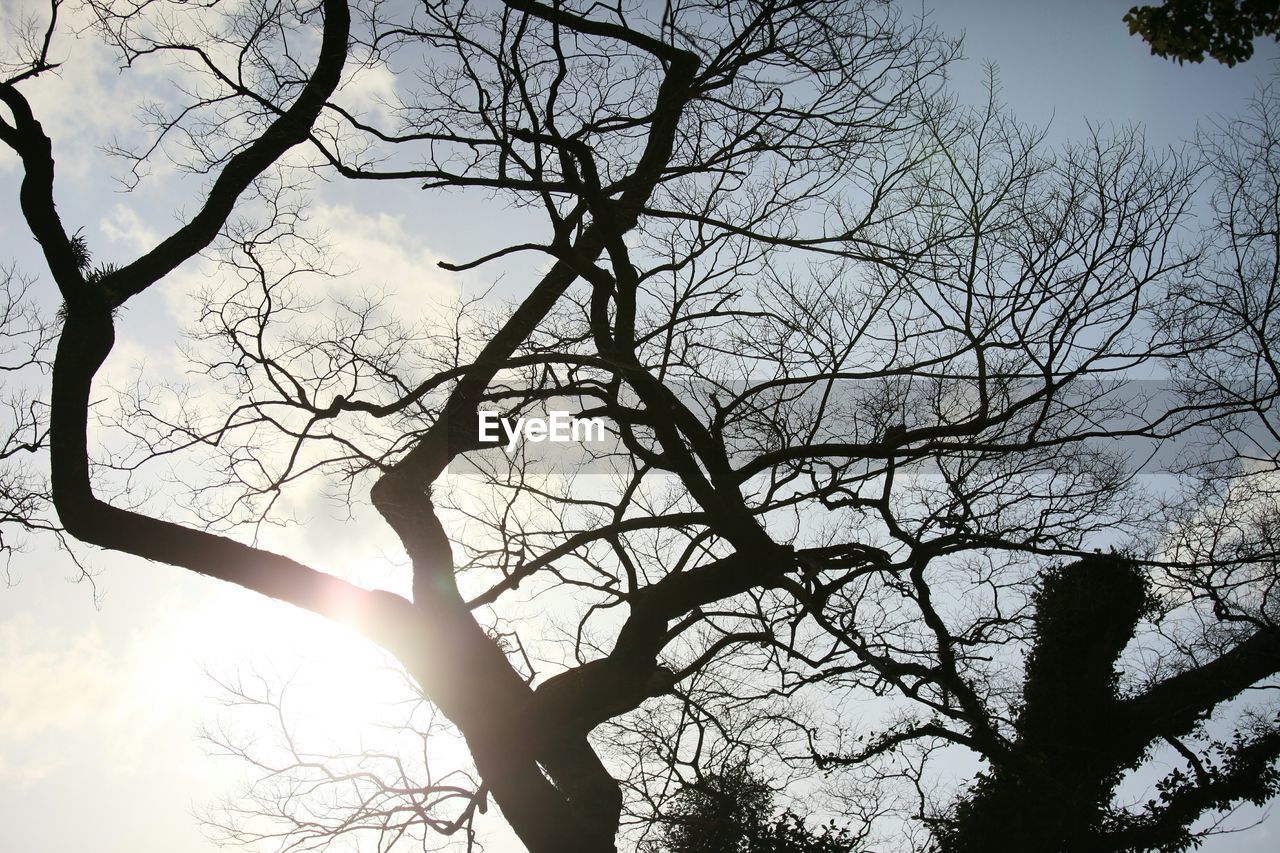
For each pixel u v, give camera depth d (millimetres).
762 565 10445
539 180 9750
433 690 10578
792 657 11547
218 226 10078
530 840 10430
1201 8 8977
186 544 9742
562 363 10250
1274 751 15320
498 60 9789
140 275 9789
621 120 10414
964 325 10516
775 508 11141
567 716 10617
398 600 10500
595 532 10844
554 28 9438
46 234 9344
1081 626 15422
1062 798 12062
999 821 14656
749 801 12992
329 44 9969
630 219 10719
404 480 11328
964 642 11602
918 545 10742
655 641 10742
